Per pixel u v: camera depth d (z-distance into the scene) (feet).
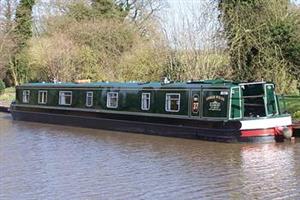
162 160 55.31
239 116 66.74
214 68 94.94
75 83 92.43
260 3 95.76
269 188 42.50
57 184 45.32
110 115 82.17
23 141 71.46
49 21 163.94
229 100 66.33
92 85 86.79
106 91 83.66
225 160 54.65
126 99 80.07
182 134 71.31
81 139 72.38
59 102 92.94
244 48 93.56
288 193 40.83
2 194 42.37
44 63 143.95
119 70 125.18
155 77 107.96
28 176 48.70
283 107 75.10
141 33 154.71
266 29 92.99
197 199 39.73
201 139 68.90
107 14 164.76
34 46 155.63
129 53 128.88
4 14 177.78
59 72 139.54
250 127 64.23
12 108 104.53
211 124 67.46
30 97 100.12
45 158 57.82
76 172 50.03
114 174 48.80
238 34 93.56
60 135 77.30
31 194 42.16
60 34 148.25
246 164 52.34
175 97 72.79
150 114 75.77
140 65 116.88
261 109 68.80
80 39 144.97
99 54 140.26
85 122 87.04
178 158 56.29
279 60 91.91
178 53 99.35
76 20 158.71
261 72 91.45
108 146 65.51
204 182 45.03
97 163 54.34
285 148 61.00
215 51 95.61
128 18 170.09
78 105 88.79
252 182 44.68
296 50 91.35
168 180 46.01
